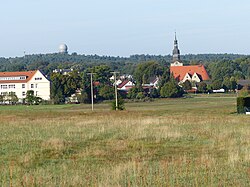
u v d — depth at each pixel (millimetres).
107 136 36688
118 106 86250
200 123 47250
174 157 25594
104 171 20812
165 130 39531
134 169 20344
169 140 33812
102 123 48531
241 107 71375
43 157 26719
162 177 19000
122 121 50250
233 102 115500
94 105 123688
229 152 26188
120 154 27547
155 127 42750
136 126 43906
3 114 78625
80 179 18922
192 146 30672
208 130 39438
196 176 18922
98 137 35969
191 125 45000
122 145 31250
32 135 37469
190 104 113688
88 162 24672
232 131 37844
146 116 62781
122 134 37500
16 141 33750
